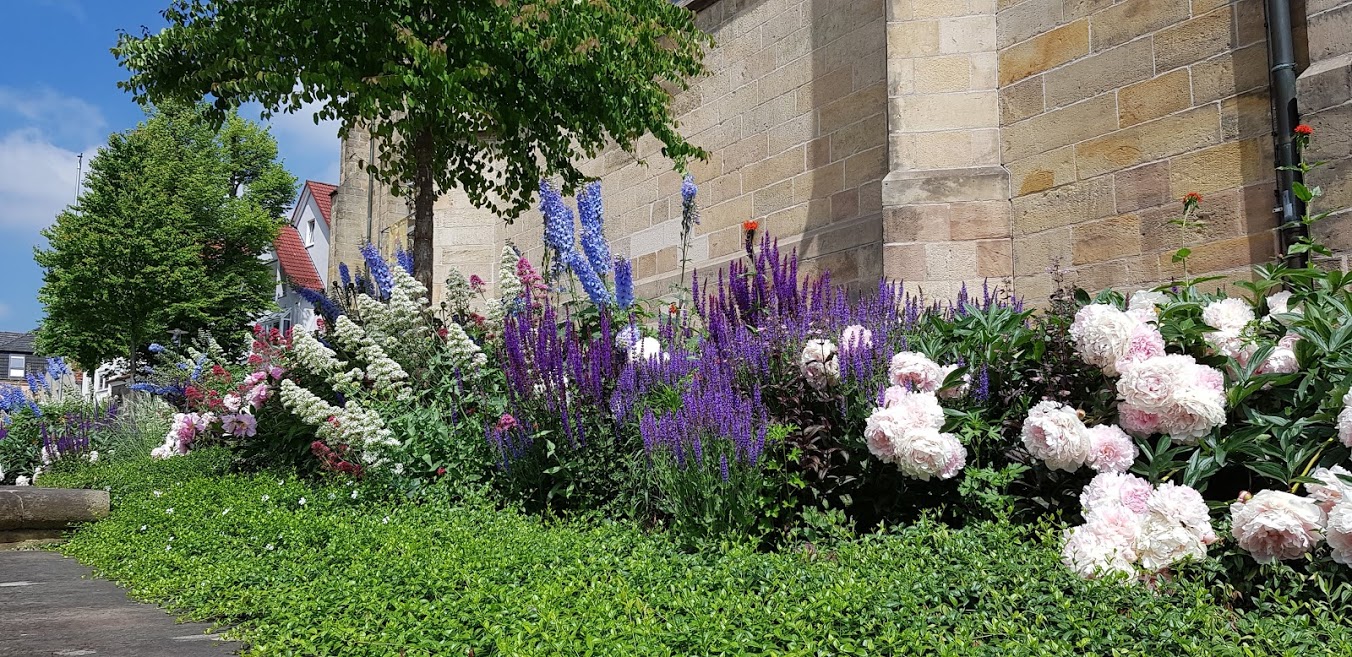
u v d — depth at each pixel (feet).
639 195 39.88
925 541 11.89
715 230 35.88
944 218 25.91
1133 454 12.10
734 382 15.53
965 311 16.71
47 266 83.30
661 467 13.87
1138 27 23.22
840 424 14.69
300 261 117.39
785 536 13.37
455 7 27.17
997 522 12.60
